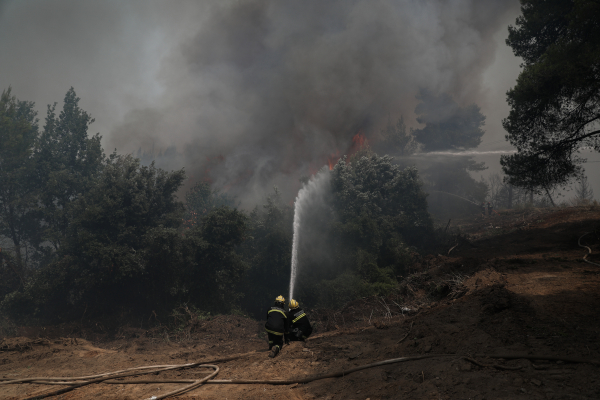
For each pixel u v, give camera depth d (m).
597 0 13.80
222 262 19.45
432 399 3.78
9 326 17.14
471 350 5.11
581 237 16.70
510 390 3.71
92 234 17.59
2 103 23.14
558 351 4.59
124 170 20.06
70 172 25.33
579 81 14.67
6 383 6.74
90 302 18.52
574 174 18.31
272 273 21.77
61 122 26.53
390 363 5.21
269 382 5.33
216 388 5.50
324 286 19.83
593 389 3.50
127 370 6.86
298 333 7.09
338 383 4.88
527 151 18.95
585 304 6.75
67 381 6.61
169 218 20.58
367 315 11.48
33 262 24.45
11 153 22.83
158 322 16.77
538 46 20.03
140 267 17.17
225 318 14.43
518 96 17.53
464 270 13.30
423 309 10.23
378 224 23.38
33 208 23.59
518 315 6.47
